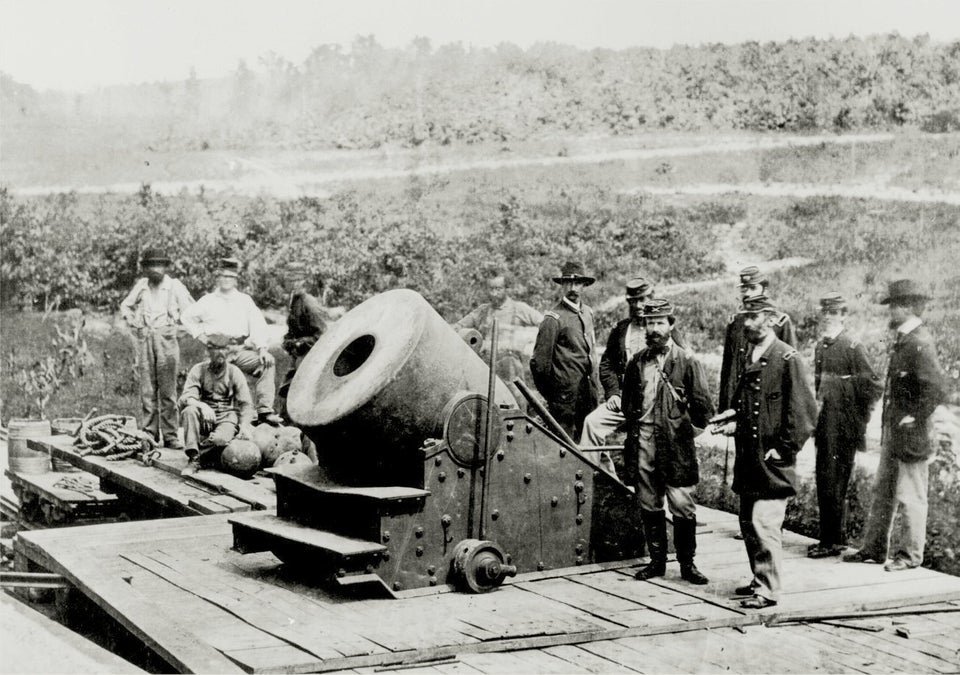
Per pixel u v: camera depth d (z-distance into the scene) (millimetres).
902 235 10648
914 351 7004
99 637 6523
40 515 10258
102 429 10242
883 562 7031
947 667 5223
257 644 5203
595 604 5961
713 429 6391
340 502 6332
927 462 6930
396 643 5215
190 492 8555
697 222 11977
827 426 7188
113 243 14750
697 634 5637
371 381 6191
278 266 14094
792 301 11016
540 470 6527
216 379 9312
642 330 8031
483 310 10500
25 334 14812
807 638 5625
